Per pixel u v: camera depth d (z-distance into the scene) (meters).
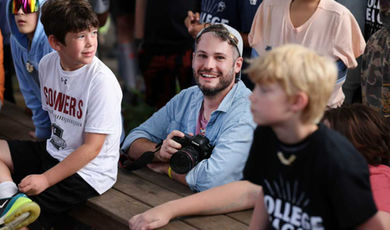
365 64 2.63
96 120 2.36
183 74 3.80
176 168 2.40
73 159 2.36
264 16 2.82
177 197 2.50
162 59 3.84
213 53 2.38
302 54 1.38
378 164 1.97
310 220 1.51
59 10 2.27
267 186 1.61
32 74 3.01
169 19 3.72
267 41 2.82
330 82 1.39
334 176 1.39
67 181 2.39
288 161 1.49
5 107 3.91
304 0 2.64
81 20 2.25
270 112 1.39
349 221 1.40
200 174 2.39
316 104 1.39
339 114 1.96
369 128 1.91
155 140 2.81
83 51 2.32
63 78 2.44
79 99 2.40
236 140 2.38
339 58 2.60
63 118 2.50
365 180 1.41
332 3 2.62
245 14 3.09
